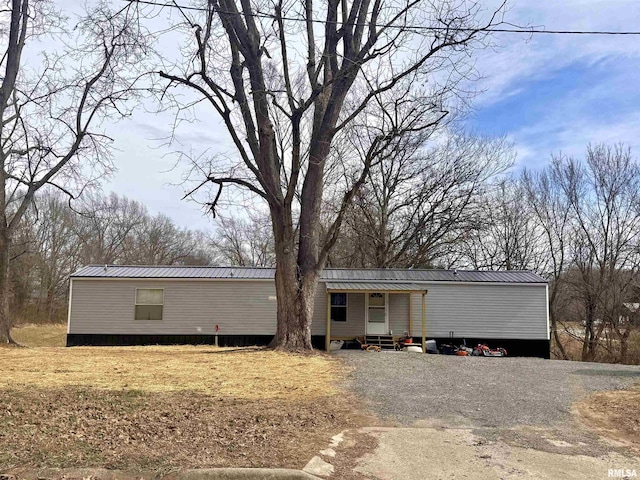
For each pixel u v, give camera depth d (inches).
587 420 302.2
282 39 554.6
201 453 218.8
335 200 1210.6
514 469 212.8
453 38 519.2
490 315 805.2
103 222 1959.9
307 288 593.3
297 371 453.4
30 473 192.1
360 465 214.5
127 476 192.2
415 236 1214.3
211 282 812.0
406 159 1188.5
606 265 1119.6
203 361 500.7
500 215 1333.7
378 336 791.1
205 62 542.0
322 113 606.5
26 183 733.9
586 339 1111.6
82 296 804.6
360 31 593.3
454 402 343.0
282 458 217.0
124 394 331.0
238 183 582.2
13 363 467.2
